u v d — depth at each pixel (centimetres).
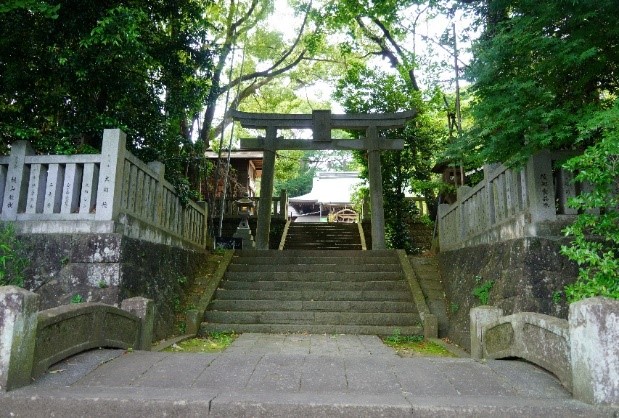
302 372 383
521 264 597
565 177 619
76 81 768
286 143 1419
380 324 870
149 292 727
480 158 610
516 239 632
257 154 2273
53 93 769
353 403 306
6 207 670
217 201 1959
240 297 960
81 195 662
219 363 407
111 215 648
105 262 626
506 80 556
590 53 475
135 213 729
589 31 519
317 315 880
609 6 492
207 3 1045
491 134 579
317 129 1397
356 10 1348
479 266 780
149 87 930
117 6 704
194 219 1102
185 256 971
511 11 630
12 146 688
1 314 329
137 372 380
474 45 601
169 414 305
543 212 608
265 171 1404
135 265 680
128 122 869
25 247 636
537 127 536
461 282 855
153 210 820
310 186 4431
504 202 725
